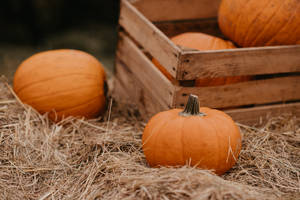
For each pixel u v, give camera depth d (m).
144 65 2.46
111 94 2.88
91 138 2.19
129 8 2.62
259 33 2.35
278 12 2.25
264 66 2.21
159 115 1.90
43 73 2.31
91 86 2.36
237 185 1.70
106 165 1.87
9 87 2.40
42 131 2.23
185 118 1.82
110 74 3.60
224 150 1.78
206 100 2.18
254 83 2.25
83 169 1.93
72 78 2.32
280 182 1.86
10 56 4.48
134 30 2.56
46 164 2.00
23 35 5.09
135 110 2.63
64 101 2.31
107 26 5.64
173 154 1.77
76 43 5.08
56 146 2.14
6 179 1.88
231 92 2.22
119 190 1.68
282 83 2.31
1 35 5.03
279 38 2.31
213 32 3.05
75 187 1.82
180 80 2.09
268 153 2.05
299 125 2.40
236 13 2.40
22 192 1.81
